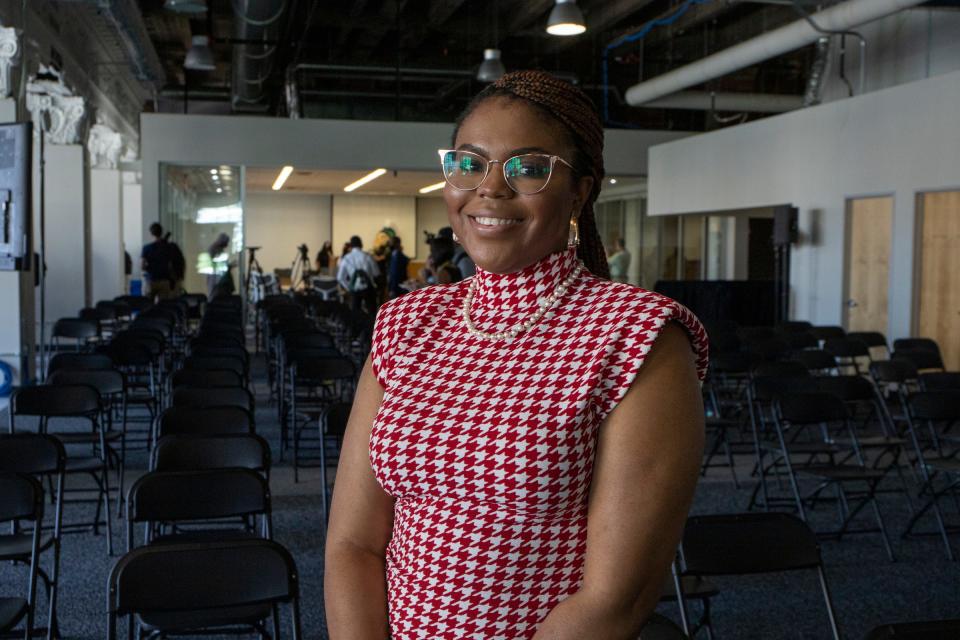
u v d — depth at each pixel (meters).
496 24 17.66
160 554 2.85
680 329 1.26
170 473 3.78
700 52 18.27
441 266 10.30
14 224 8.64
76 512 6.14
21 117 11.08
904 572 5.22
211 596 2.87
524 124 1.29
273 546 2.92
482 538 1.24
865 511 6.48
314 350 8.41
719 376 10.02
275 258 29.28
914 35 13.15
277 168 17.78
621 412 1.21
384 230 28.95
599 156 1.36
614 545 1.20
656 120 19.31
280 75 19.38
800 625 4.43
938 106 10.48
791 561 3.49
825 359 8.77
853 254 12.09
